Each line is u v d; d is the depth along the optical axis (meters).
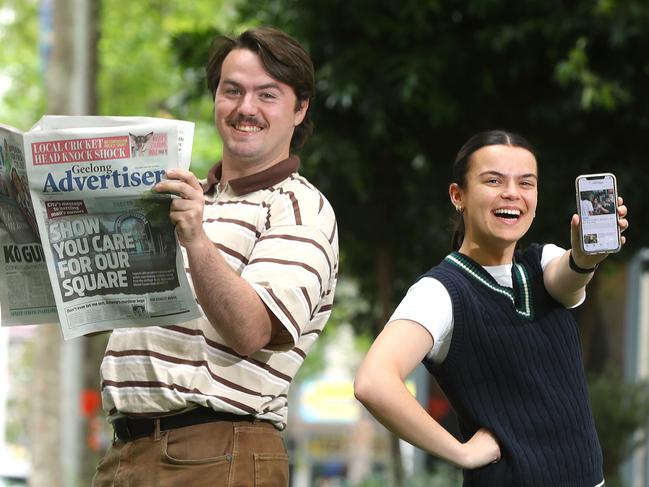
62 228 7.68
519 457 7.85
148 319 7.75
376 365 7.68
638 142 20.59
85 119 7.75
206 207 8.45
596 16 19.62
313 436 76.00
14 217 8.09
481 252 8.32
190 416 8.03
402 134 21.39
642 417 25.88
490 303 8.06
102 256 7.66
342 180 21.06
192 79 22.66
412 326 7.89
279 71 8.43
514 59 20.08
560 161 20.44
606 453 25.70
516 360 8.00
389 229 22.30
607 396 25.97
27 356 37.91
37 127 7.83
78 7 28.38
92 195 7.54
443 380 8.10
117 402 8.10
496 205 8.21
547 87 20.48
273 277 7.90
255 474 8.07
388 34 20.45
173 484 7.97
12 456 37.50
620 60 19.94
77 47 28.39
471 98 20.75
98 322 7.75
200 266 7.49
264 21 21.72
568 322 8.23
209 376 8.00
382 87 20.27
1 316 8.30
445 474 25.86
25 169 7.68
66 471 28.31
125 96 47.66
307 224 8.20
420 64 19.86
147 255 7.63
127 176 7.48
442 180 21.50
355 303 27.20
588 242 7.91
